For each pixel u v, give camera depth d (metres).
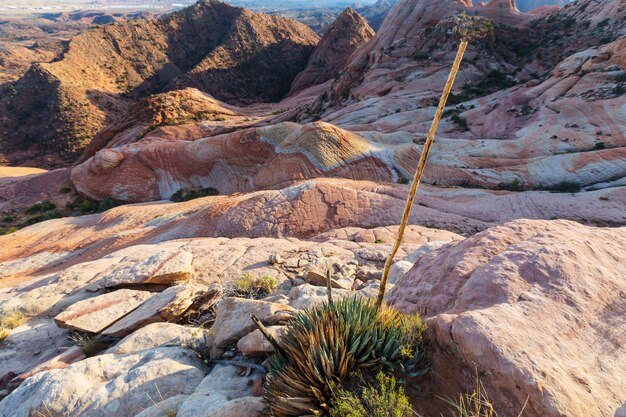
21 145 145.38
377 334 4.44
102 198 70.19
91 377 6.68
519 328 3.95
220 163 64.25
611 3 114.81
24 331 10.92
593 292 4.57
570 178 49.91
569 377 3.47
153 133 110.75
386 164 54.66
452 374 4.02
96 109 156.25
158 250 17.67
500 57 114.44
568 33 118.06
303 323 4.80
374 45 167.00
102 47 191.12
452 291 5.51
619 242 5.64
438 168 54.44
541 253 5.20
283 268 13.91
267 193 37.59
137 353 7.27
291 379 4.09
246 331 6.95
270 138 62.03
